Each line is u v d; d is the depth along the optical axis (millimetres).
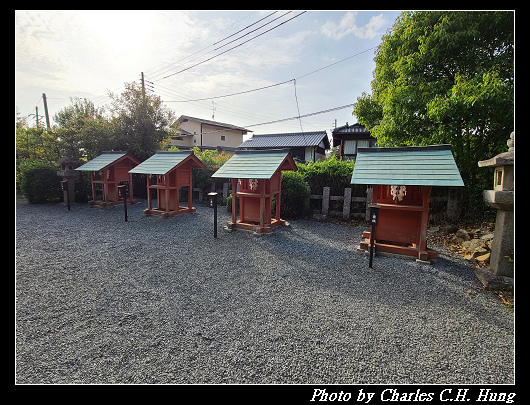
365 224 7453
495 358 2346
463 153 6230
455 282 3842
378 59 7883
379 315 2992
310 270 4277
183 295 3445
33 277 3949
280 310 3086
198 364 2246
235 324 2805
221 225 7285
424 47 6266
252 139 22891
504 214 3604
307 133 21953
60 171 10547
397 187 4812
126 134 12680
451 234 6148
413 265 4484
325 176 8305
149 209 8586
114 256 4887
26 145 13727
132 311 3059
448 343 2531
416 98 6363
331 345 2482
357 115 9531
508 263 3590
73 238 6031
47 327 2736
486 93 5219
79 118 13391
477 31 5855
